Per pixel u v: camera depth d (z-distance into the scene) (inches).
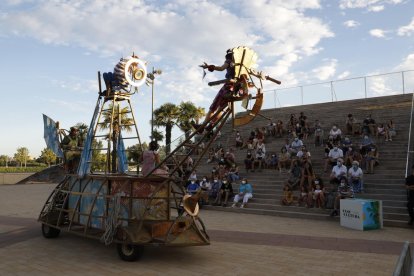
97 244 339.3
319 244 341.4
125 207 290.0
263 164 708.7
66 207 355.6
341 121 830.5
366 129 700.7
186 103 1330.0
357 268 264.7
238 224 455.2
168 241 268.8
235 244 341.4
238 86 241.0
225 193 598.2
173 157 343.9
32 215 528.4
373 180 545.0
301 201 534.0
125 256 282.2
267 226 440.5
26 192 940.6
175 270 259.1
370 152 583.2
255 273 252.7
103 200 303.7
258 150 708.7
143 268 264.2
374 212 420.2
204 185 629.9
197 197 295.6
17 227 426.0
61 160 436.5
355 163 522.6
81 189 335.3
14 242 347.6
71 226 331.9
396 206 474.3
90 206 317.1
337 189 511.2
